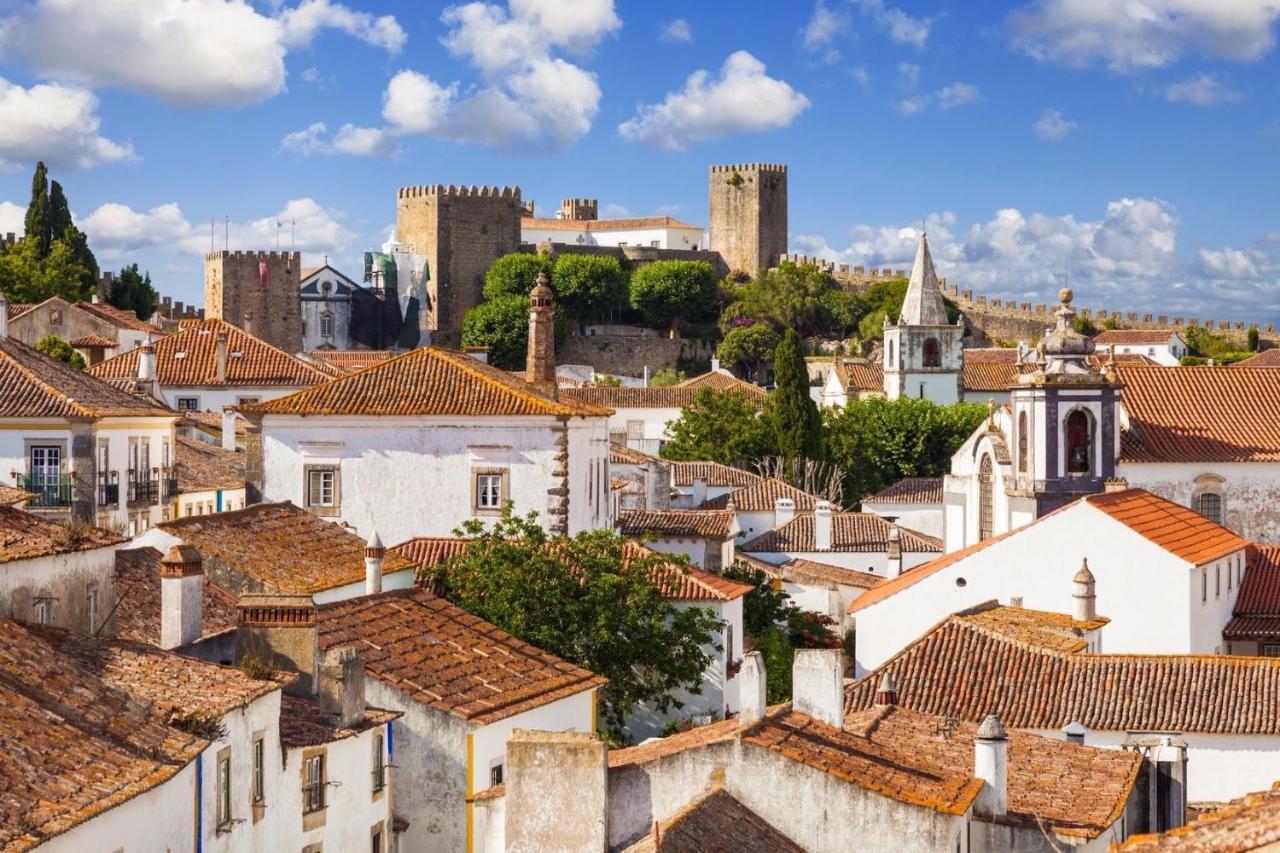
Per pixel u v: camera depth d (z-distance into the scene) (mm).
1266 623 88125
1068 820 41875
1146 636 81938
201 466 101500
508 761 36188
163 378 136875
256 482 86500
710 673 74438
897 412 182125
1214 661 64562
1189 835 27109
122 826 34531
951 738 49406
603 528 93062
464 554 71625
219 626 53844
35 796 32875
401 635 55969
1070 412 100438
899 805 37500
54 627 42406
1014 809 42812
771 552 126500
